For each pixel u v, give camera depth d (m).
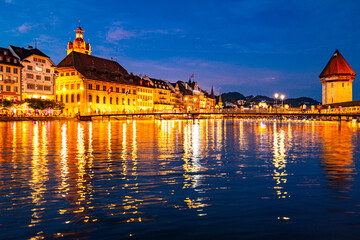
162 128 54.81
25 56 94.06
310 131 48.72
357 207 8.66
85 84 113.06
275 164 15.76
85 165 15.17
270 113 85.19
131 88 139.88
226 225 7.36
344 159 17.55
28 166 14.75
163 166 15.04
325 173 13.44
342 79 129.25
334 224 7.41
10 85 88.62
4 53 88.81
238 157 18.30
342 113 79.44
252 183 11.52
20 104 83.81
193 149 22.33
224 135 37.91
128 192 10.19
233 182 11.66
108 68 133.12
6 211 8.31
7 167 14.52
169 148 22.83
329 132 45.81
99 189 10.54
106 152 20.12
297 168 14.61
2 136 32.38
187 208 8.57
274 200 9.31
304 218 7.81
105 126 60.16
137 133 39.53
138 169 14.20
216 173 13.36
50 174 12.95
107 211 8.33
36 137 31.31
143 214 8.11
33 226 7.32
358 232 6.95
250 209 8.49
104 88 122.94
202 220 7.69
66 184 11.23
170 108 173.88
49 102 90.75
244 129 55.12
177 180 11.97
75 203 9.01
